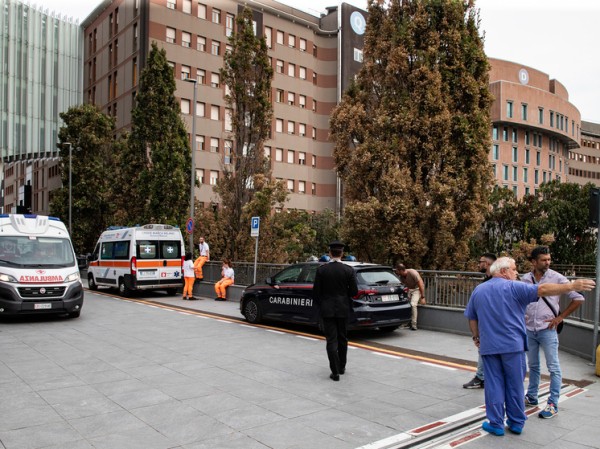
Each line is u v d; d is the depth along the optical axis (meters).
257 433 4.98
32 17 83.81
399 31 14.98
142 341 9.95
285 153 56.47
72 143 37.81
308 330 11.49
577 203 45.94
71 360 8.20
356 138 16.19
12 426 5.14
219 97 50.59
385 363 8.23
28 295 11.86
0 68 80.25
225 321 12.89
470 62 14.80
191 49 49.19
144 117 27.42
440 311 11.42
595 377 7.35
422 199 14.18
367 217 14.13
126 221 29.00
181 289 21.09
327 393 6.43
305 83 58.78
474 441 4.85
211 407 5.79
